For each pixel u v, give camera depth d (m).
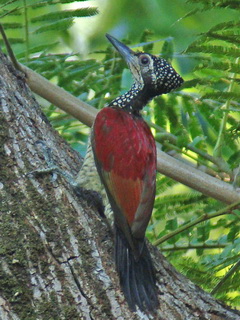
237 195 11.54
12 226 8.66
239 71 11.02
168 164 11.65
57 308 8.42
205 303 9.28
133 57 11.47
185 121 12.38
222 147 12.33
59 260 8.67
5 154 9.10
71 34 16.02
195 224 11.05
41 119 9.96
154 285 9.04
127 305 8.70
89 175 9.90
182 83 11.54
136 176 9.67
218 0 10.87
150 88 11.23
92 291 8.64
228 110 11.60
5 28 11.91
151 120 12.46
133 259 9.08
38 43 13.16
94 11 11.78
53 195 9.15
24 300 8.36
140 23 17.22
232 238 11.68
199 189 11.66
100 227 9.27
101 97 12.23
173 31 16.94
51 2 11.45
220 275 11.90
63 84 12.23
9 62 10.13
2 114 9.34
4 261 8.45
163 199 12.06
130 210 9.49
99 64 12.38
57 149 9.95
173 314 8.98
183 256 11.66
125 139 9.89
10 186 8.93
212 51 10.88
